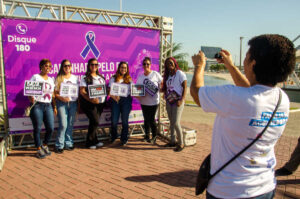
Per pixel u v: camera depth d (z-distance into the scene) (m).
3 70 4.88
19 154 4.98
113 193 3.50
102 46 5.64
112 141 5.76
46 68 4.68
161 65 6.30
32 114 4.63
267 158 1.46
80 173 4.15
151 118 5.71
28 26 4.96
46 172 4.17
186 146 5.66
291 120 9.17
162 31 6.18
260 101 1.32
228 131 1.39
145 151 5.30
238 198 1.38
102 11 5.54
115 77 5.52
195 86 1.50
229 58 1.83
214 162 1.48
